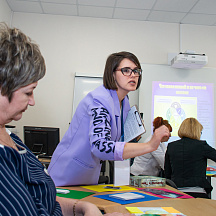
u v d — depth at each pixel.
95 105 1.10
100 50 4.06
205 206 0.91
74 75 3.96
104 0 3.54
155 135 0.95
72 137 1.19
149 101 3.97
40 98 3.87
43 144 2.72
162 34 4.20
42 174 0.61
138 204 0.91
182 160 2.12
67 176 1.19
